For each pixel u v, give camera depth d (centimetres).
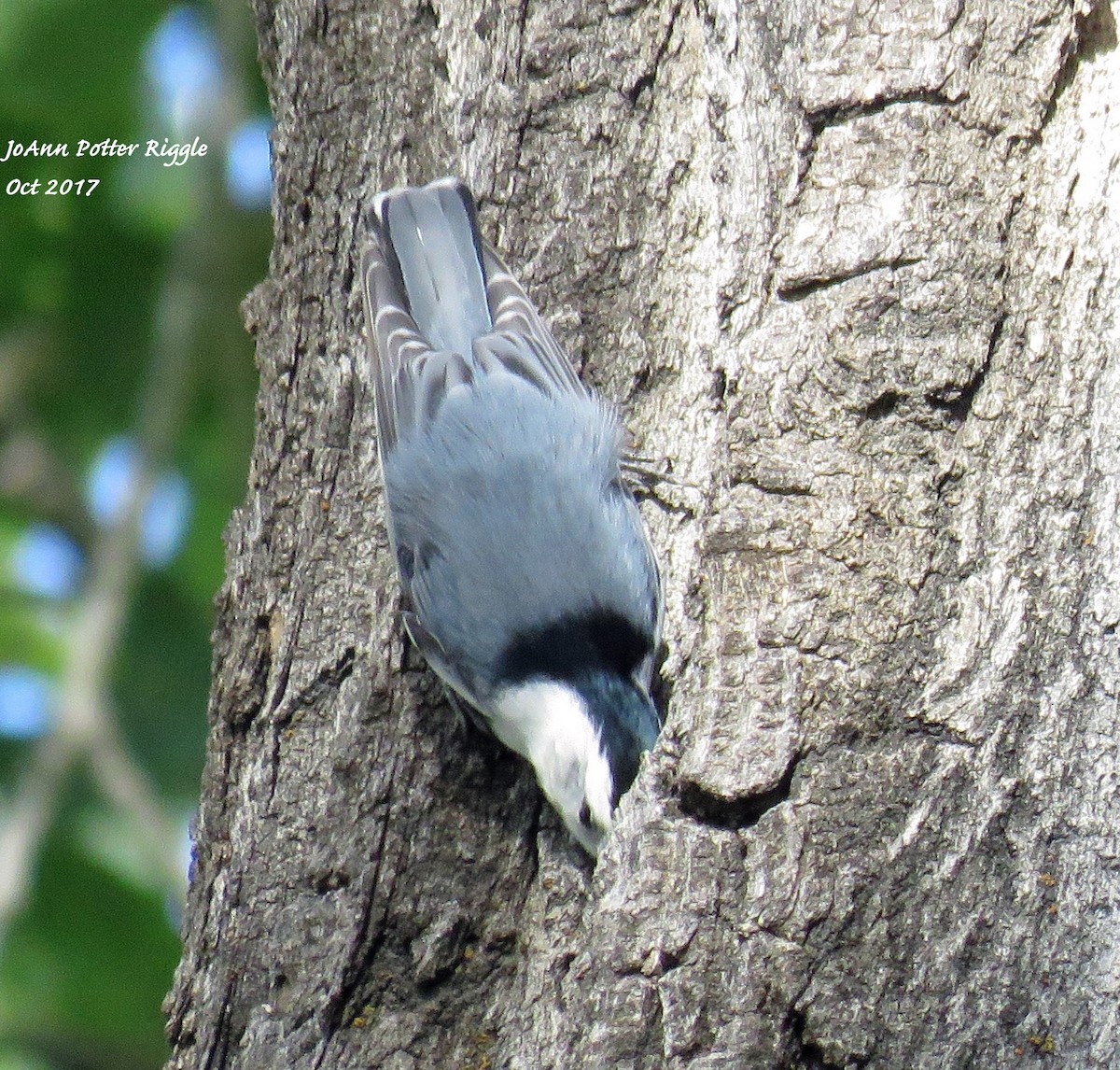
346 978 707
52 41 1032
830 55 746
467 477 744
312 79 840
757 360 716
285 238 831
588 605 719
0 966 1006
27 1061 1002
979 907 632
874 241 716
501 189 806
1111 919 636
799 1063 621
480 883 723
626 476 763
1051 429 694
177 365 1087
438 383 765
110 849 1013
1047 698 659
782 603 674
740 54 771
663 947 630
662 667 728
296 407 806
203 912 742
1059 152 734
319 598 768
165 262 1134
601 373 785
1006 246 717
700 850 640
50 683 1078
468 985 713
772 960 623
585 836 688
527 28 814
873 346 702
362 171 829
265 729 755
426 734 740
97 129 1090
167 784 1081
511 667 718
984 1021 620
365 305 804
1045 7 740
